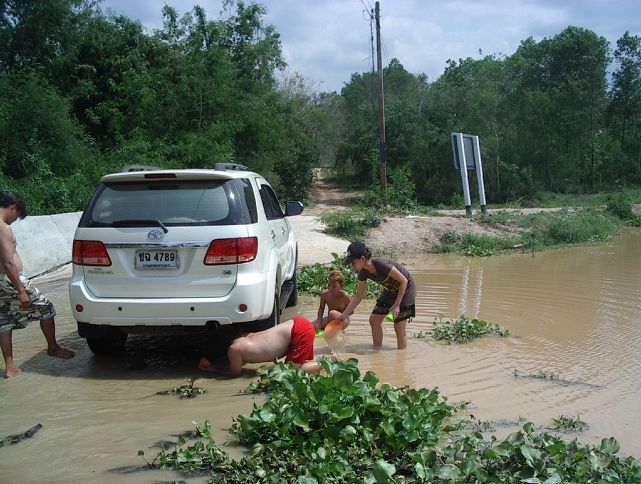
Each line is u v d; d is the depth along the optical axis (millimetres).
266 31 30406
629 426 4496
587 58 43188
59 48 24859
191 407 4926
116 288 5703
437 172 40438
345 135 53156
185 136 22219
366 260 6512
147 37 24984
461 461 3797
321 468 3537
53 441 4238
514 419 4625
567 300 9461
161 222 5652
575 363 6117
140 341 7090
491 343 6918
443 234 17344
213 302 5602
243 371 5934
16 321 5781
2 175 16391
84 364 6160
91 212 5848
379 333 6781
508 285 10898
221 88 24219
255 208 6223
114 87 23781
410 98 46812
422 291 10328
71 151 19391
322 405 4043
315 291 10109
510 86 42094
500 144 40250
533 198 37781
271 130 26641
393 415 4090
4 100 19094
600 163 43562
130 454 4027
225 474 3695
